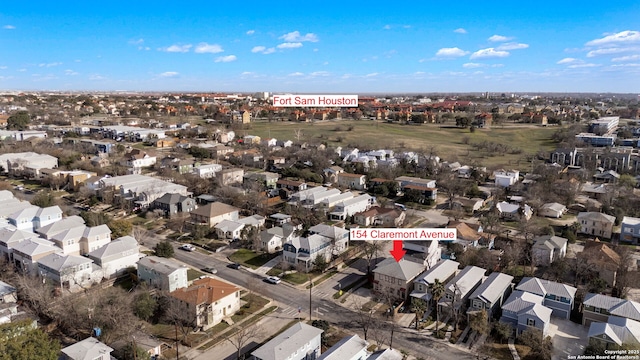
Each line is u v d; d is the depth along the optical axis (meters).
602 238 87.06
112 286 65.81
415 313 59.50
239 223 87.50
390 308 59.91
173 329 55.19
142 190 104.25
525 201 105.62
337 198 103.81
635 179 125.06
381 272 65.00
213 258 77.38
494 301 57.62
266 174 125.12
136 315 55.12
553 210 99.06
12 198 95.62
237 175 127.31
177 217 95.12
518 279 68.88
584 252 71.19
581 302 61.16
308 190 108.19
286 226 85.38
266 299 63.41
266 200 103.25
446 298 59.59
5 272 66.31
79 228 76.88
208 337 53.78
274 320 58.00
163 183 111.00
